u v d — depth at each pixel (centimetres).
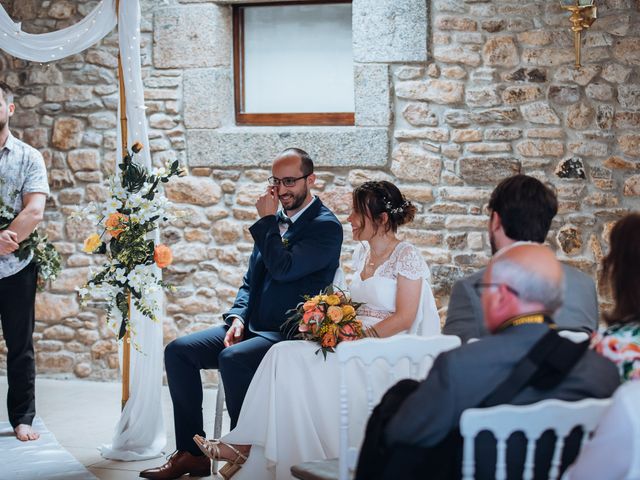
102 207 420
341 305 359
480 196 527
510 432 206
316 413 348
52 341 592
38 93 583
